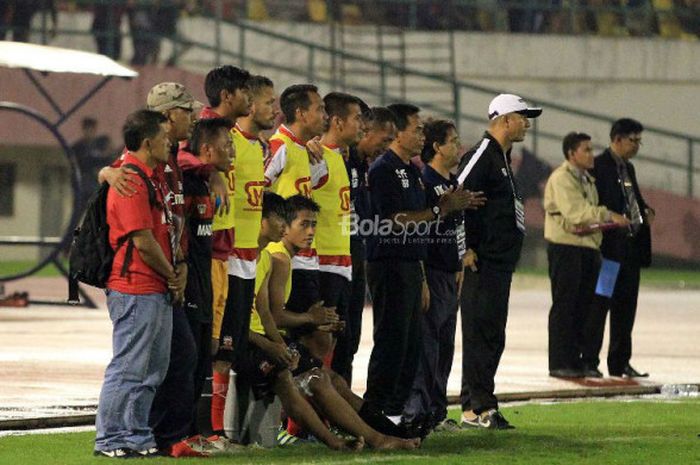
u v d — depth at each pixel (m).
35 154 93.69
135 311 25.55
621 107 102.62
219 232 27.30
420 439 28.17
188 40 95.44
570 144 41.38
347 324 30.84
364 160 30.98
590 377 41.84
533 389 38.62
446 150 32.34
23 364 42.53
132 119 25.55
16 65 49.53
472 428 31.61
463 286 32.00
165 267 25.56
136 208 25.31
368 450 27.62
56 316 61.25
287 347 27.92
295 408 27.59
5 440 28.39
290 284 28.89
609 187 42.00
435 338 31.55
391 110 30.64
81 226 25.84
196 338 26.86
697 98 103.69
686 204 101.06
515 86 100.94
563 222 41.12
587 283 41.56
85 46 93.31
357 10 100.25
